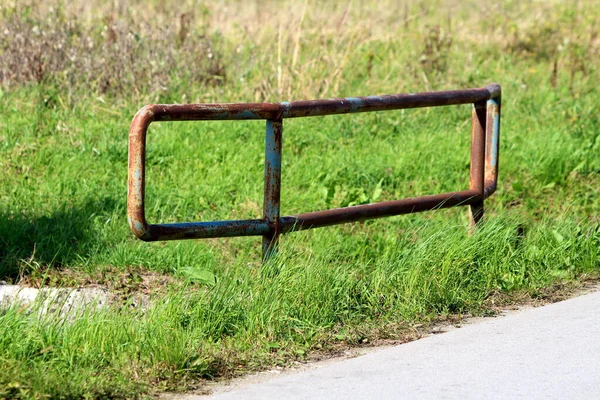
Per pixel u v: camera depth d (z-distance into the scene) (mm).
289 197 9602
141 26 14164
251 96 12375
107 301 6945
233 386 5559
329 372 5797
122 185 9633
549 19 18734
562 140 11617
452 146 11422
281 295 6629
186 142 10727
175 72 12703
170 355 5691
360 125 11938
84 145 10508
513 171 10867
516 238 8188
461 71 14508
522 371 5797
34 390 5180
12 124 11016
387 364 5930
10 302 6441
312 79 12656
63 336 5895
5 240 8086
